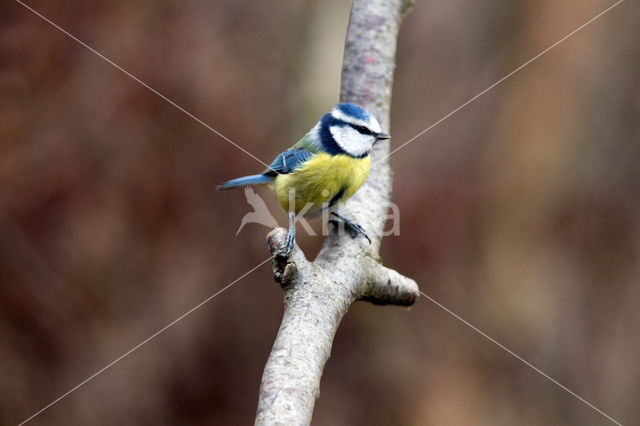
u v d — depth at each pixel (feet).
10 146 38.14
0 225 37.58
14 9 38.60
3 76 38.32
